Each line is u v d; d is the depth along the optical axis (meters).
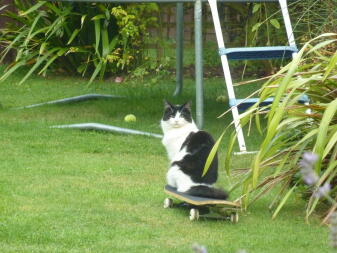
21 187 9.77
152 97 17.23
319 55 9.09
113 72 20.19
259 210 9.02
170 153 9.71
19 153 11.82
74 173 10.66
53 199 9.24
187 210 8.94
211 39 22.31
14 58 20.88
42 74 20.38
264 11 17.88
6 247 7.39
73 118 14.98
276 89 8.59
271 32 17.95
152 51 22.39
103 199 9.33
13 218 8.34
